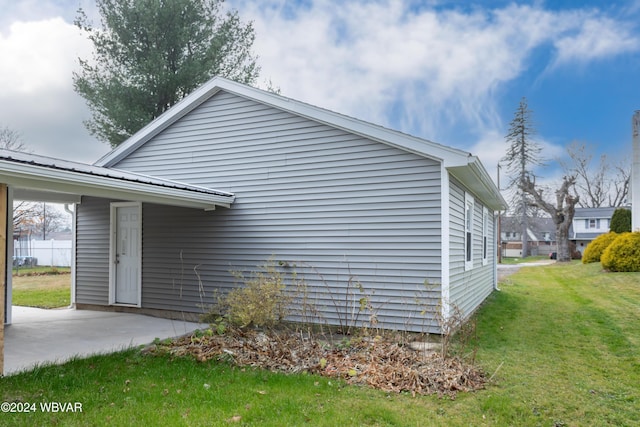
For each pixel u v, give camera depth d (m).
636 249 13.70
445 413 3.44
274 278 6.21
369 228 6.34
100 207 8.68
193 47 13.12
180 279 7.78
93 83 12.59
